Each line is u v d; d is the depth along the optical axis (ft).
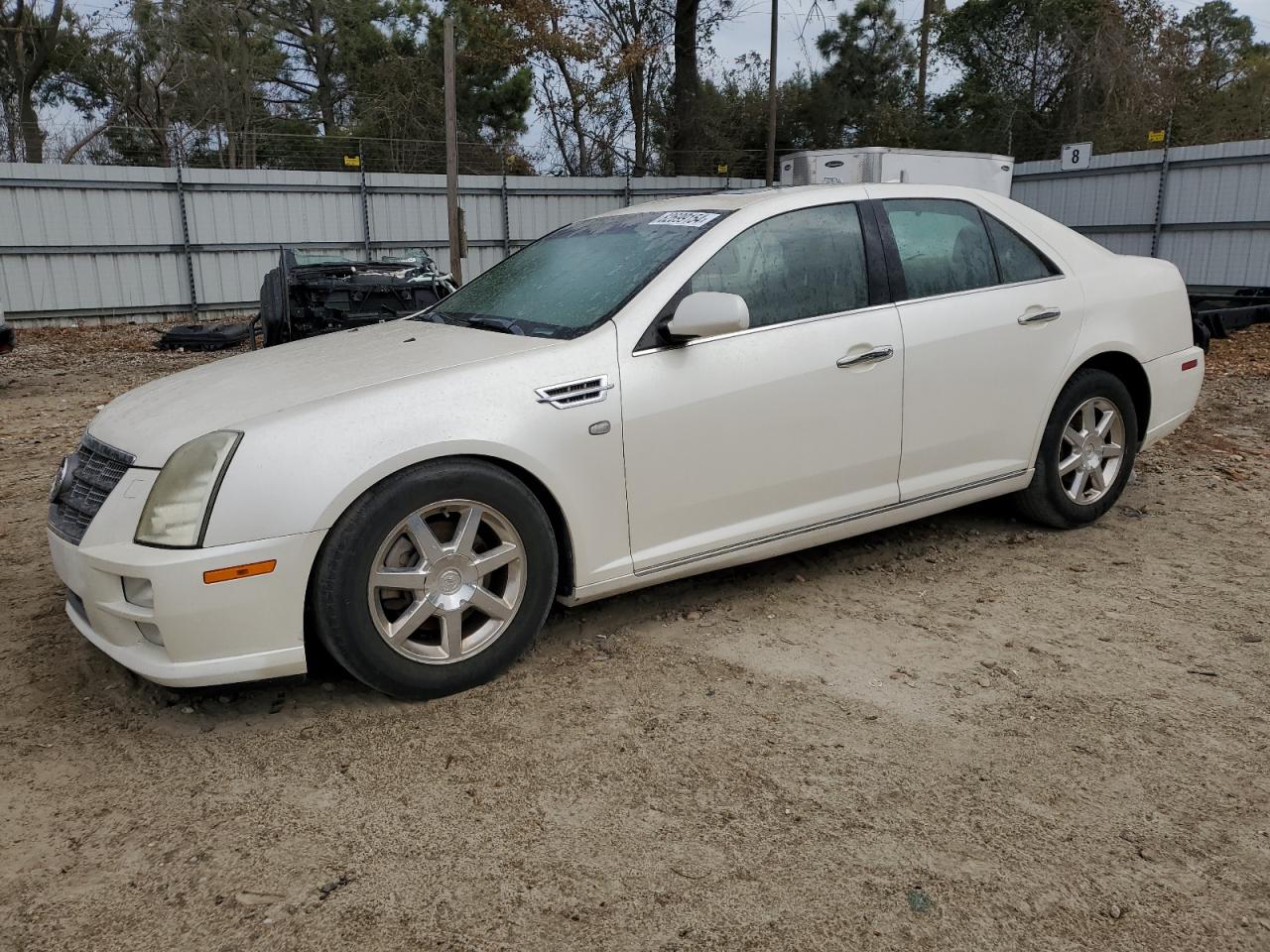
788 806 8.48
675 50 97.14
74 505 10.32
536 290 12.80
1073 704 10.19
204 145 94.07
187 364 42.57
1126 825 8.18
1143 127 85.87
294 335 33.83
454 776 9.04
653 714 10.12
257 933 7.06
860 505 12.92
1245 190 53.83
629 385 11.02
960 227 14.05
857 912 7.18
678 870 7.68
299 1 112.27
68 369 40.83
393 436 9.77
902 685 10.67
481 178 69.10
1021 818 8.29
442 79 102.27
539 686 10.77
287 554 9.40
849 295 12.72
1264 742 9.43
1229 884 7.46
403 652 10.16
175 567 9.12
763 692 10.55
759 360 11.82
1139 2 88.33
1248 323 34.55
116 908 7.35
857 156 46.85
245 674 9.53
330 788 8.90
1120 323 15.16
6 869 7.82
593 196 73.46
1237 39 113.29
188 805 8.68
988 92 92.73
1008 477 14.39
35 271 57.77
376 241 67.10
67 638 12.21
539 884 7.54
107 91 99.19
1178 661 11.15
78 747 9.70
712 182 78.02
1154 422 16.08
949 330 13.30
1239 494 17.87
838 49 105.70
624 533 11.23
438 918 7.18
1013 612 12.63
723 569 14.20
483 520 10.44
